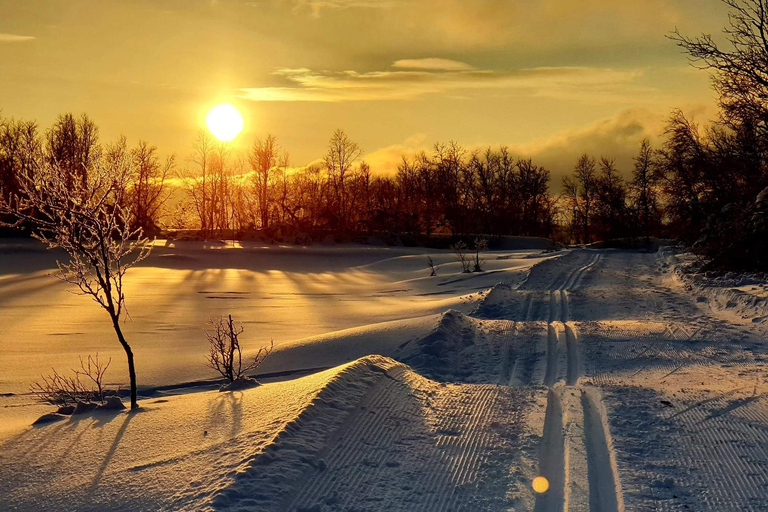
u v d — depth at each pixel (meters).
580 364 11.68
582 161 90.50
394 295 30.28
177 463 5.76
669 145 37.69
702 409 7.67
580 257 41.53
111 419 7.37
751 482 5.51
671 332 14.03
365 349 13.70
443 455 6.16
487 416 7.39
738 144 31.16
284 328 20.84
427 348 12.88
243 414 7.10
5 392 12.21
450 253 58.28
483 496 5.31
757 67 25.67
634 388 8.82
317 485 5.39
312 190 81.62
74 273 8.73
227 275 42.25
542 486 5.54
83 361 15.14
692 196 36.69
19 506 5.07
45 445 6.41
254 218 83.81
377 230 76.62
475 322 15.38
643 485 5.45
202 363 14.15
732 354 11.80
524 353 12.73
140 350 17.06
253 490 5.12
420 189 85.31
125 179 9.00
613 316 17.50
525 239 73.25
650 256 43.16
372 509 5.04
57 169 8.59
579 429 6.96
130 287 34.56
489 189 91.19
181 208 83.38
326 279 40.50
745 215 25.53
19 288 33.81
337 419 6.84
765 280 20.92
